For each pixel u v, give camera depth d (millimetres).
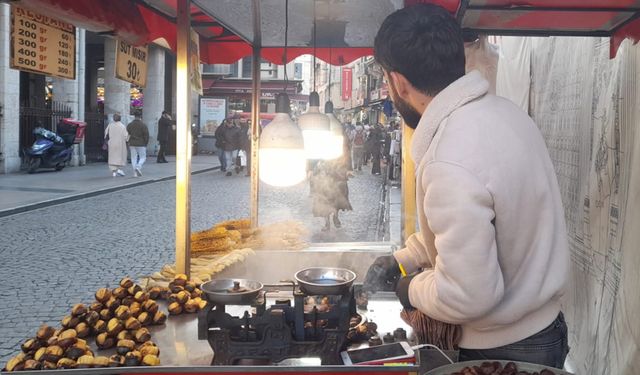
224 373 1849
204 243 3906
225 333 1951
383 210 10992
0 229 8742
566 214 3908
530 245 1681
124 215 10266
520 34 3121
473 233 1530
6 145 14984
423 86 1761
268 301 2754
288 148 2656
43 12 2662
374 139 21547
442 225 1572
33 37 3180
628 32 2795
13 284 5957
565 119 3908
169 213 10586
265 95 31031
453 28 1737
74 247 7680
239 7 3559
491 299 1542
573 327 3732
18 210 10117
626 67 2805
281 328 1940
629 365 2654
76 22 2912
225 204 12266
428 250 1847
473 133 1627
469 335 1875
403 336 2383
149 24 3746
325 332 1945
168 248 7711
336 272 2199
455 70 1743
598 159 3240
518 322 1778
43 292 5703
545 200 1691
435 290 1645
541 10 2695
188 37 3096
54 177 15016
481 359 1865
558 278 1699
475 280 1527
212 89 30969
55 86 17406
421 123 1762
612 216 2992
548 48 4332
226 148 18797
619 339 2816
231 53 5098
